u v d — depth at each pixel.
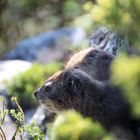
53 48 20.47
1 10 27.25
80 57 10.43
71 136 6.80
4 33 27.16
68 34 21.14
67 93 9.90
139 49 9.19
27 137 10.80
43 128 12.78
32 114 14.48
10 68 17.22
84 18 19.95
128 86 6.30
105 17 6.86
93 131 6.76
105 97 9.30
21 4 27.22
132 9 6.65
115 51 12.84
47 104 10.44
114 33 12.02
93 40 14.45
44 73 15.83
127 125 8.91
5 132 11.20
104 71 10.05
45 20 27.53
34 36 24.34
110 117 9.12
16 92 15.17
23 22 27.50
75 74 9.64
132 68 6.11
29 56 20.25
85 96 9.51
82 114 9.59
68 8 26.39
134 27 6.74
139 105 6.40
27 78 15.44
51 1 27.11
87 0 23.83
